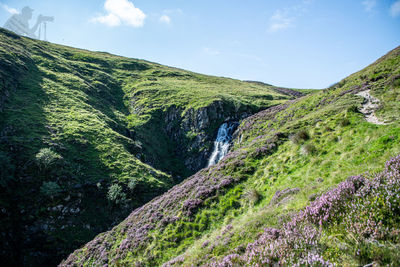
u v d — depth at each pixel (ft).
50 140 166.81
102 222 137.18
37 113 198.08
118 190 148.46
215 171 88.43
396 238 18.15
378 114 58.75
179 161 269.64
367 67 144.56
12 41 360.48
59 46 547.49
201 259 40.96
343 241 20.79
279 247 23.67
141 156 218.18
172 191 104.58
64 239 119.55
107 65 516.73
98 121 226.79
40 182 132.87
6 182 123.95
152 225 79.61
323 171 46.75
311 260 19.30
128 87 422.41
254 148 88.17
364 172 31.19
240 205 61.87
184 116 303.27
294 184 50.52
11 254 103.50
